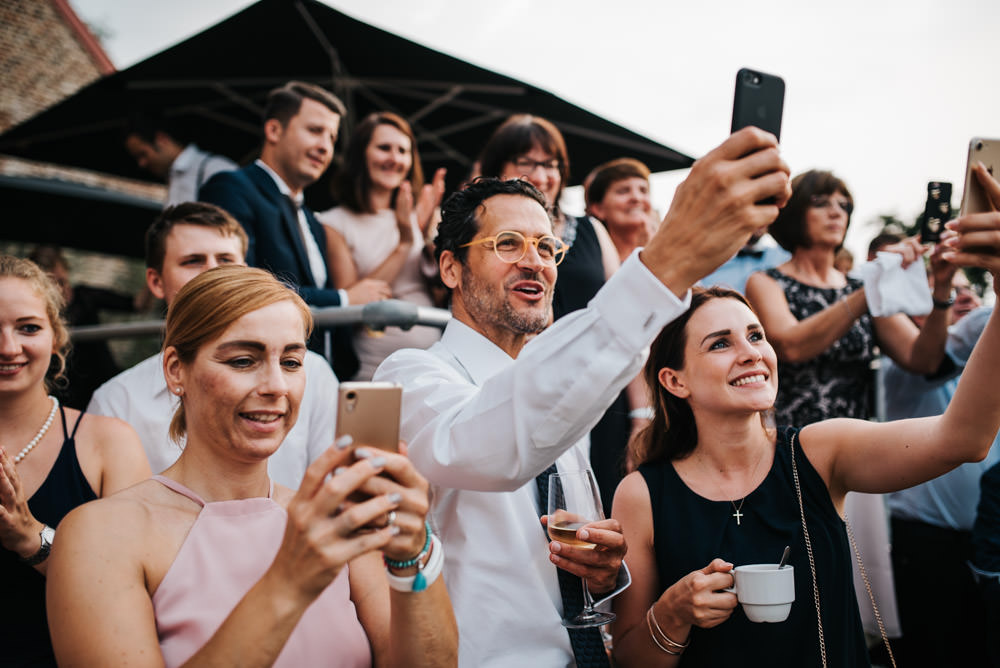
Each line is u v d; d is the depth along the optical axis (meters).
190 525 1.56
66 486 2.13
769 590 1.86
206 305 1.57
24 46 12.92
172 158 5.41
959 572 3.51
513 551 1.99
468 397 1.89
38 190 5.73
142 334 3.29
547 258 2.20
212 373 1.56
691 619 1.94
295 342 1.61
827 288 3.56
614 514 2.30
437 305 3.99
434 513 2.07
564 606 2.01
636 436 2.55
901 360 3.57
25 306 2.12
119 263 12.37
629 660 2.13
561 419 1.57
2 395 2.10
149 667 1.36
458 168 6.09
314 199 5.89
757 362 2.21
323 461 1.29
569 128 5.74
